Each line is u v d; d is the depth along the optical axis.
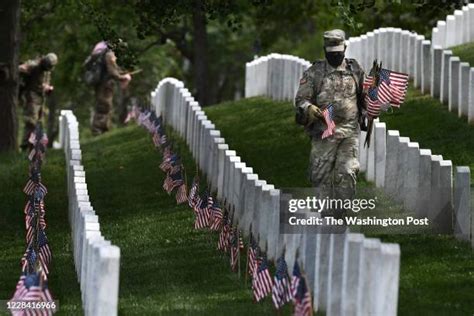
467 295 32.56
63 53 94.50
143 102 78.19
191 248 40.53
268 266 35.53
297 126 58.97
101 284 28.67
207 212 42.03
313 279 31.67
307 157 52.56
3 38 66.50
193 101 59.00
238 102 69.44
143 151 60.56
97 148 63.84
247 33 108.12
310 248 31.78
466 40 68.06
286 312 31.67
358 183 45.22
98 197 51.25
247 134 59.53
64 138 65.19
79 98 101.94
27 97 68.25
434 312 31.11
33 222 41.06
